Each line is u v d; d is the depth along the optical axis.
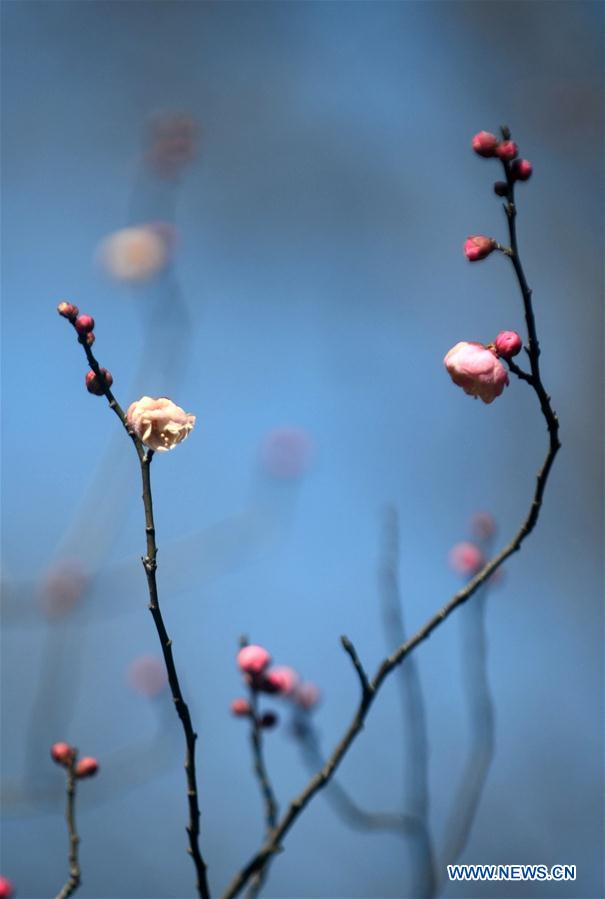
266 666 2.04
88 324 1.94
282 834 1.97
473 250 1.95
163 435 1.93
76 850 1.98
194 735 1.94
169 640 1.93
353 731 1.97
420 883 2.08
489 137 1.95
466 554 2.15
